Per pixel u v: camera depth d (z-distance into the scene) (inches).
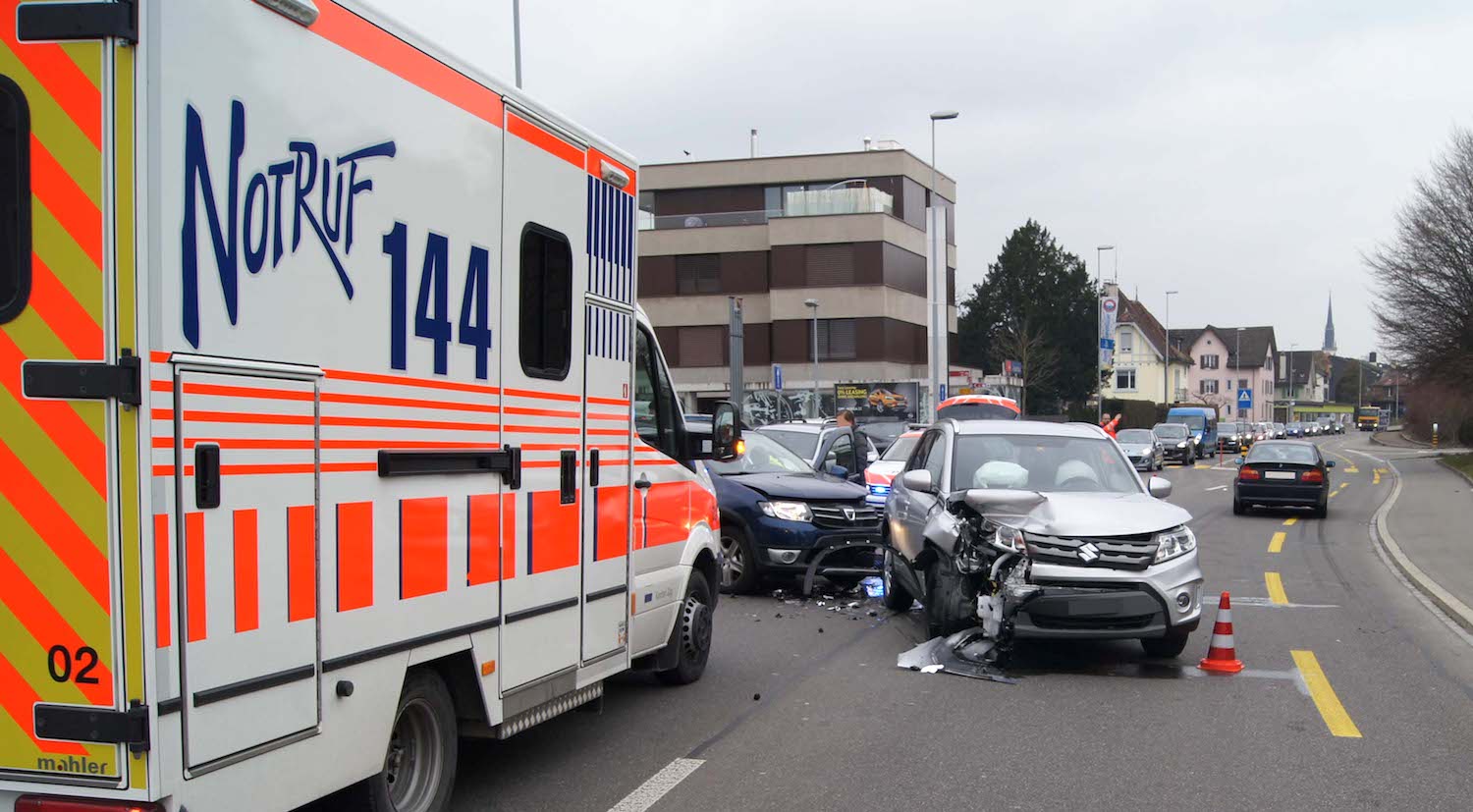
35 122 123.8
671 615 285.3
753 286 2087.8
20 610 125.6
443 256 180.2
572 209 224.4
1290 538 743.1
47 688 125.3
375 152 163.5
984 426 395.2
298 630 147.6
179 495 127.6
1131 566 319.6
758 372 2085.4
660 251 2108.8
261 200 140.5
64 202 123.2
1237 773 233.0
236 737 137.2
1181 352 4539.9
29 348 124.3
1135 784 225.8
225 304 134.5
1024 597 317.7
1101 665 340.5
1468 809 210.2
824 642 374.6
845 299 2012.8
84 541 123.9
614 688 309.6
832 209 2021.4
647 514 268.4
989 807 211.5
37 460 124.5
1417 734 262.7
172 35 126.5
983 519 338.0
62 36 122.0
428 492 176.7
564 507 223.0
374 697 164.1
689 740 258.7
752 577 456.8
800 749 250.8
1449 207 1577.3
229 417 135.3
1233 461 2060.8
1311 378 6427.2
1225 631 333.1
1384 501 1071.0
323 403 152.3
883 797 217.3
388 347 166.4
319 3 151.1
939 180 2298.2
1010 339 2910.9
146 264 123.2
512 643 203.5
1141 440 1579.7
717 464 483.5
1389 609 450.0
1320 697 299.3
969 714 282.5
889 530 431.2
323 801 168.4
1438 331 1605.6
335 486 154.9
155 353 124.6
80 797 126.3
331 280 153.8
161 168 125.0
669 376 291.1
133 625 123.6
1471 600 448.5
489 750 251.0
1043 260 3043.8
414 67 172.7
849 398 2012.8
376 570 163.9
